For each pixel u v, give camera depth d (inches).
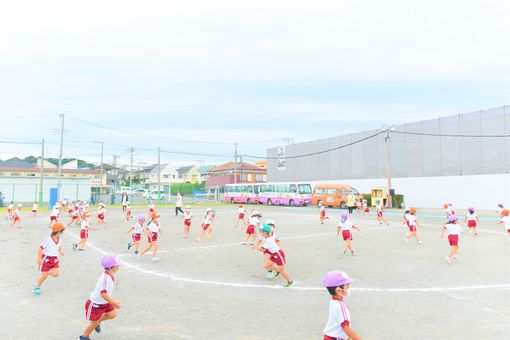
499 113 1412.4
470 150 1504.7
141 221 491.5
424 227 852.6
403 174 1763.0
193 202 2385.6
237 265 434.0
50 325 236.5
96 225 897.5
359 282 352.8
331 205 1672.0
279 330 229.3
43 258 311.3
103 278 202.1
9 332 224.1
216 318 251.9
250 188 2084.2
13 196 1786.4
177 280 362.0
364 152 1953.7
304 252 523.5
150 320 247.0
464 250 532.7
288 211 1473.9
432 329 230.8
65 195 1897.1
